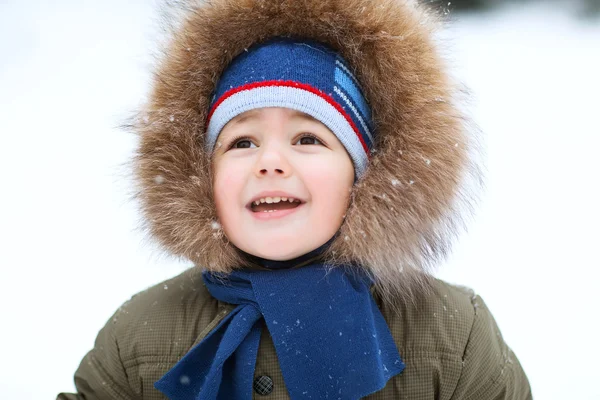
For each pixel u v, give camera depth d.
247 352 1.51
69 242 3.17
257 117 1.52
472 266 2.93
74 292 2.82
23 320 2.67
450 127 1.58
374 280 1.58
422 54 1.60
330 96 1.52
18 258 3.04
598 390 2.33
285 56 1.54
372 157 1.58
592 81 4.96
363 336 1.47
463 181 1.62
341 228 1.53
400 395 1.52
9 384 2.39
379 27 1.57
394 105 1.57
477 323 1.61
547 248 3.08
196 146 1.61
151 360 1.61
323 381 1.45
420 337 1.55
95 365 1.68
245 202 1.51
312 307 1.49
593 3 6.04
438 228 1.58
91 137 4.21
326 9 1.56
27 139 4.18
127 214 3.39
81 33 5.64
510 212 3.39
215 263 1.55
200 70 1.62
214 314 1.63
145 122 1.64
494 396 1.59
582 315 2.65
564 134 4.24
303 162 1.49
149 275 2.92
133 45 5.45
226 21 1.59
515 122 4.39
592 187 3.63
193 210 1.57
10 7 6.03
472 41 5.59
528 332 2.57
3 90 4.80
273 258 1.51
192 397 1.51
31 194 3.58
